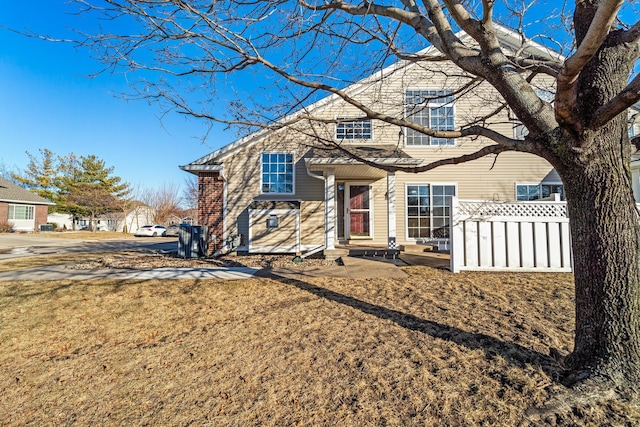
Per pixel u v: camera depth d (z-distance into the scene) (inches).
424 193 428.1
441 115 426.3
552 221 261.9
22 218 1205.7
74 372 118.3
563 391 95.5
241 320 165.0
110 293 218.1
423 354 122.3
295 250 406.0
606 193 98.0
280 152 432.5
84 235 1133.1
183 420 90.1
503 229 265.7
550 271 259.0
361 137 426.9
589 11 108.7
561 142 99.5
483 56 112.3
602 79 96.8
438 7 121.1
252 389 104.2
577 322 105.7
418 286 220.2
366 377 108.5
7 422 91.4
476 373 108.3
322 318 163.6
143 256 440.1
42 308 189.6
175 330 155.3
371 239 426.3
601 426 82.0
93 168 1483.8
